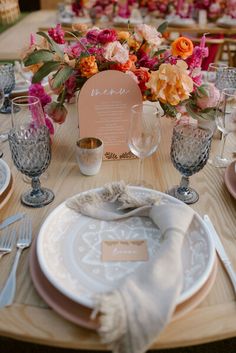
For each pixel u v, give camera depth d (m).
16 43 2.71
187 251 0.64
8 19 3.33
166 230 0.63
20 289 0.59
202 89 0.98
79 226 0.71
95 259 0.64
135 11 3.24
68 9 3.33
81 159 0.90
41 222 0.75
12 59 2.47
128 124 0.97
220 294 0.59
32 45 1.03
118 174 0.94
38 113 0.92
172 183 0.90
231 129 0.98
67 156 1.02
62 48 0.97
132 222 0.72
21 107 0.94
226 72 1.39
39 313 0.55
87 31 1.01
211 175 0.94
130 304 0.49
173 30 3.05
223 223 0.76
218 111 0.99
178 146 0.81
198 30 3.04
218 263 0.65
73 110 1.34
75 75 0.96
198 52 1.01
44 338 0.52
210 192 0.87
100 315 0.51
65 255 0.64
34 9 4.53
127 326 0.48
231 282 0.61
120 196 0.74
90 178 0.92
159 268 0.55
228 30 3.04
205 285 0.58
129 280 0.53
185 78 0.89
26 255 0.66
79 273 0.60
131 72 0.95
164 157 1.03
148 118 0.87
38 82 0.95
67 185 0.88
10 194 0.80
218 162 1.00
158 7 3.30
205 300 0.58
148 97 1.00
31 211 0.78
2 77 1.30
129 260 0.64
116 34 0.96
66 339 0.51
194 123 0.92
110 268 0.62
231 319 0.55
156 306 0.50
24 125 0.91
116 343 0.49
